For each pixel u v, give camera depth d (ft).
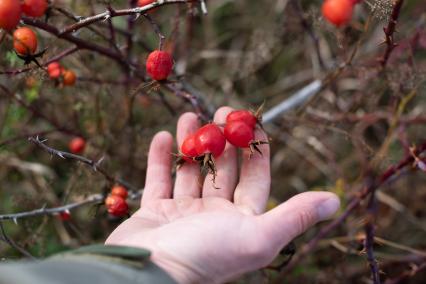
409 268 1.94
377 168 1.76
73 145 1.86
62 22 1.65
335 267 1.85
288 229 1.16
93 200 1.55
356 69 1.76
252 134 1.36
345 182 1.90
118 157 1.99
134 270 0.98
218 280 1.14
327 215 1.22
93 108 1.92
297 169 2.25
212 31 2.40
